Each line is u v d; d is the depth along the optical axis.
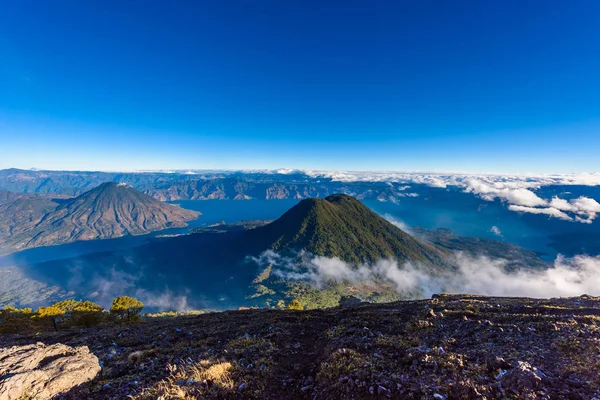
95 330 39.69
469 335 20.02
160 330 34.84
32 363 18.55
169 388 14.73
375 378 13.88
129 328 37.88
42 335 37.19
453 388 12.05
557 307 26.23
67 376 17.44
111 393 16.00
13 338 35.53
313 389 15.02
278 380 16.59
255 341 24.62
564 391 11.08
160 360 21.72
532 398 10.84
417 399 11.84
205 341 26.83
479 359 15.21
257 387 15.20
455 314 25.84
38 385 16.31
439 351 16.52
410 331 22.39
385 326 25.23
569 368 12.88
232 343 24.17
